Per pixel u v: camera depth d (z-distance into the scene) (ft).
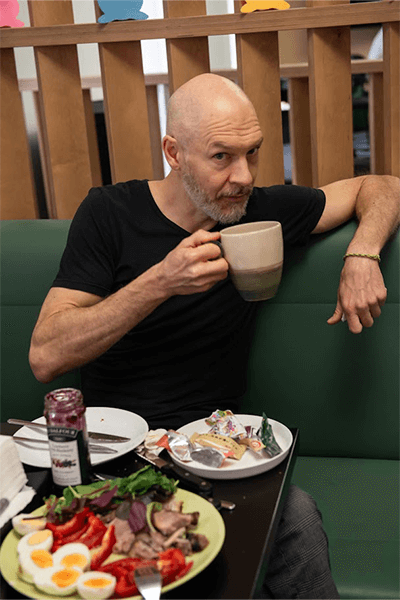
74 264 5.23
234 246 4.03
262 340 5.77
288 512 4.15
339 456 5.82
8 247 6.01
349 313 5.03
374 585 4.27
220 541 3.01
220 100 4.65
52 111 6.57
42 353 4.80
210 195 4.78
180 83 6.43
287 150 12.22
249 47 6.31
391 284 5.50
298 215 5.55
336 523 4.81
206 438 4.01
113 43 6.38
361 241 5.22
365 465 5.62
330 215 5.72
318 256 5.63
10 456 3.46
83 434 3.54
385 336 5.56
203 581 2.94
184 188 4.96
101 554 2.97
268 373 5.80
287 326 5.72
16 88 6.70
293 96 7.96
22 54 11.80
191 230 5.25
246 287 4.14
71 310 4.81
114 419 4.45
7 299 5.96
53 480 3.60
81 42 6.30
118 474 3.78
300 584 4.11
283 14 6.11
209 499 3.47
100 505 3.24
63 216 6.84
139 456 3.94
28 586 2.88
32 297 5.94
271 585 4.16
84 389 5.53
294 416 5.82
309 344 5.70
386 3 6.04
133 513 3.15
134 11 6.27
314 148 6.53
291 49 11.53
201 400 5.24
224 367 5.37
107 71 6.44
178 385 5.26
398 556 4.46
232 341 5.40
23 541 3.06
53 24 6.41
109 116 6.55
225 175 4.72
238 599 2.84
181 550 3.01
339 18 6.10
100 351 4.72
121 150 6.64
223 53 12.91
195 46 6.37
